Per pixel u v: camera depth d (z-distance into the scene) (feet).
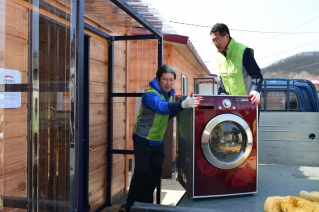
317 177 10.98
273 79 18.81
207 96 8.66
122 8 7.00
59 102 4.77
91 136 10.30
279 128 13.55
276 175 11.29
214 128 9.01
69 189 4.59
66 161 4.75
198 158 8.62
